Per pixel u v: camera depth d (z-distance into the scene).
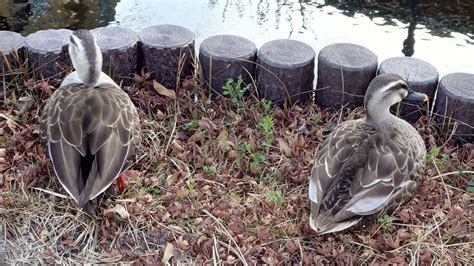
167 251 1.28
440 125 1.60
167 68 1.65
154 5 2.19
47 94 1.59
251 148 1.49
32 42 1.61
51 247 1.28
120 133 1.31
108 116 1.32
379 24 2.15
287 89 1.62
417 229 1.35
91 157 1.27
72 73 1.48
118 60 1.62
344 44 1.66
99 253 1.28
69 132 1.29
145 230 1.33
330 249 1.29
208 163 1.48
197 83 1.66
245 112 1.60
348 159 1.29
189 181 1.42
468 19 2.17
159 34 1.66
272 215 1.36
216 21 2.13
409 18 2.18
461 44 2.07
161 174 1.45
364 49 1.65
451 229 1.35
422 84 1.57
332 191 1.26
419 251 1.31
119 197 1.39
